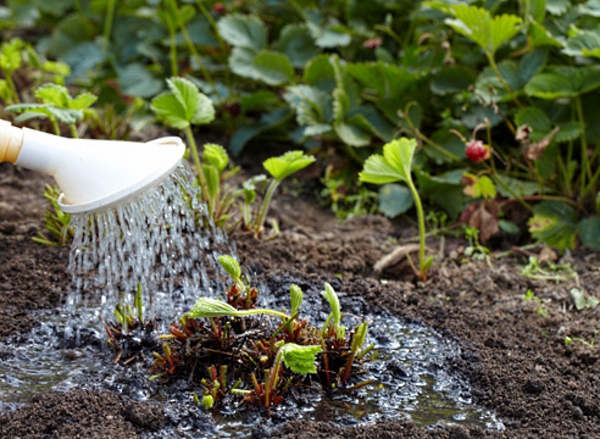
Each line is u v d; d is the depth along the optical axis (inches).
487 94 62.8
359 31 70.4
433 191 63.8
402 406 51.4
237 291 52.9
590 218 61.2
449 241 62.2
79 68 75.4
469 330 55.2
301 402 51.2
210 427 50.1
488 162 64.7
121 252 52.3
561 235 61.1
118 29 77.5
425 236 62.6
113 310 55.3
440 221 63.4
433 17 65.8
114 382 51.8
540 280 58.8
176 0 75.0
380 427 50.0
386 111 65.4
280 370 51.4
